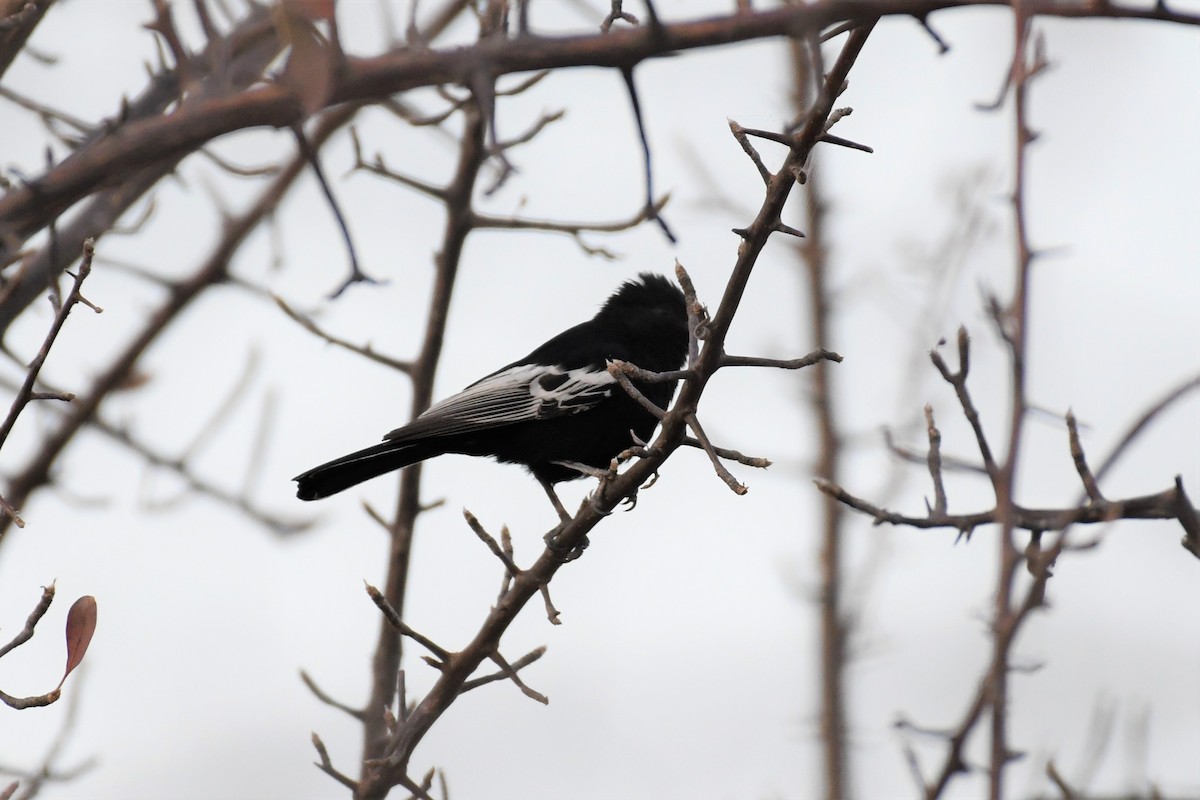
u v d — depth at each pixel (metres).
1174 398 5.98
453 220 13.76
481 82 8.17
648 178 9.03
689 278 9.16
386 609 10.27
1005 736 5.41
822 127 8.27
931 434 8.11
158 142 8.55
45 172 8.75
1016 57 5.90
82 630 7.18
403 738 10.15
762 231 8.71
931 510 7.92
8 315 11.52
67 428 14.02
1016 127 5.88
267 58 9.52
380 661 13.40
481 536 10.68
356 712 12.57
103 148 8.66
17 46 9.90
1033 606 5.62
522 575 10.62
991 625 5.87
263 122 8.47
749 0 8.06
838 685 19.50
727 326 9.11
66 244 11.80
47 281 11.68
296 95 8.35
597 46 8.23
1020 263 5.81
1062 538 5.85
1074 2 7.30
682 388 9.45
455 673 10.34
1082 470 7.58
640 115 8.64
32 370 7.32
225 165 11.26
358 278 8.91
